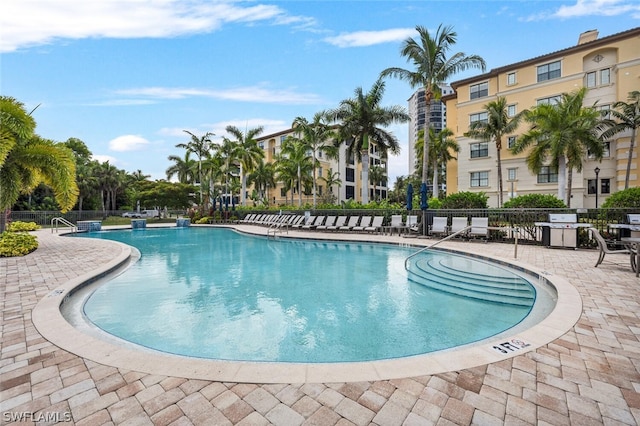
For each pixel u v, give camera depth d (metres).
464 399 2.33
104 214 34.34
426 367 2.77
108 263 8.28
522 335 3.41
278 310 5.08
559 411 2.19
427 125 20.44
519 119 24.44
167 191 38.09
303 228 19.33
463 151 30.16
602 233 9.82
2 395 2.44
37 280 6.31
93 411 2.24
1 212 11.41
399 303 5.40
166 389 2.50
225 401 2.34
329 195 40.34
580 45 24.03
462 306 5.21
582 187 24.55
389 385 2.51
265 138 47.59
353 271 8.02
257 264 9.07
